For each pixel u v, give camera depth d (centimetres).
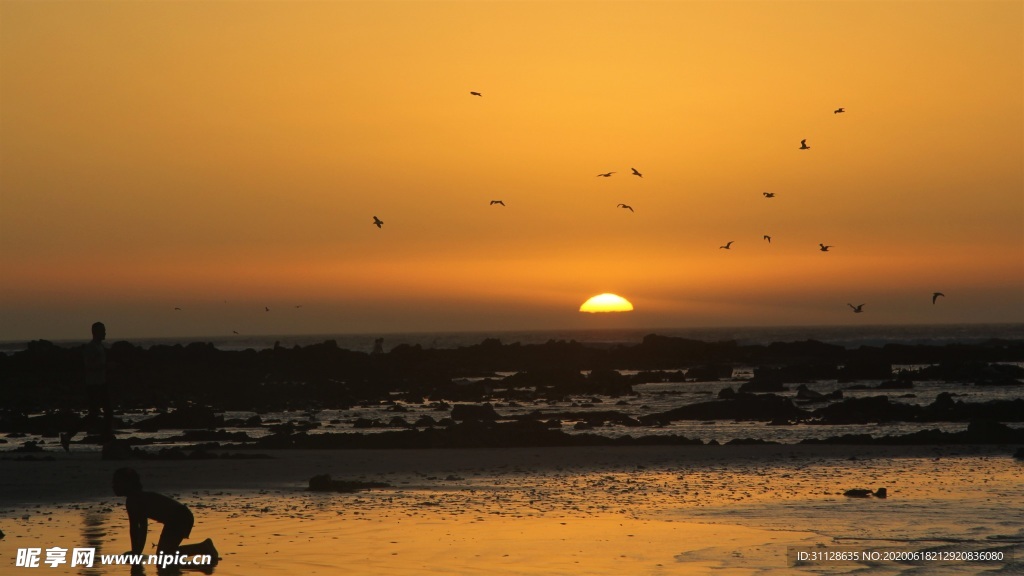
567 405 9162
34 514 2658
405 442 5028
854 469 3947
